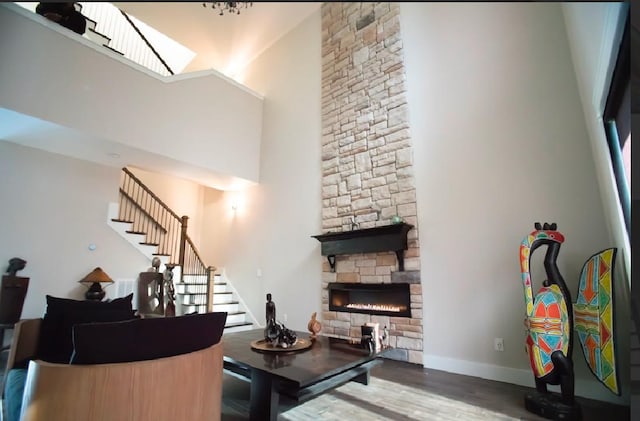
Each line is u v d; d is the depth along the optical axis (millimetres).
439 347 3678
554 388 2938
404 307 4051
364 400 2723
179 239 7637
